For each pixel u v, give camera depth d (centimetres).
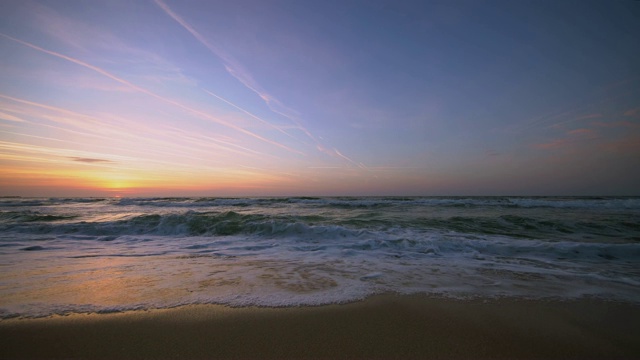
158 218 1004
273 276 437
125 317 287
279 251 636
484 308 319
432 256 588
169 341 243
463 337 255
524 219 1092
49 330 259
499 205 1964
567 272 470
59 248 669
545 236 820
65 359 217
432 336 256
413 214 1376
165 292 359
